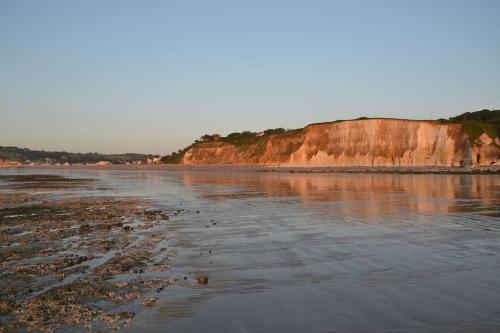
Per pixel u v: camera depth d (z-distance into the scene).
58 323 8.93
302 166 116.56
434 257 14.38
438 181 57.94
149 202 34.94
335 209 28.38
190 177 83.31
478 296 10.27
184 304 10.01
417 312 9.27
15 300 10.41
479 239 17.45
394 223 22.02
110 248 16.42
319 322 8.81
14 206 32.19
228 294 10.71
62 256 15.05
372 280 11.73
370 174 82.38
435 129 105.88
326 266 13.32
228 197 38.38
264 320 8.98
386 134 109.50
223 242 17.39
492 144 103.06
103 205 32.78
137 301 10.26
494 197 35.41
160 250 15.88
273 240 17.72
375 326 8.54
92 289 11.12
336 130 116.69
